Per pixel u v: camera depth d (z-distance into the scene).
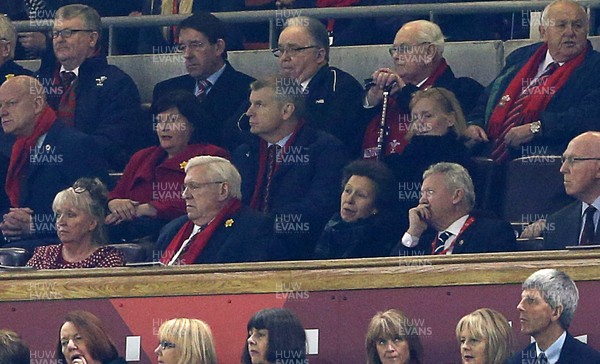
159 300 49.91
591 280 47.97
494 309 48.25
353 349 48.69
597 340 47.53
